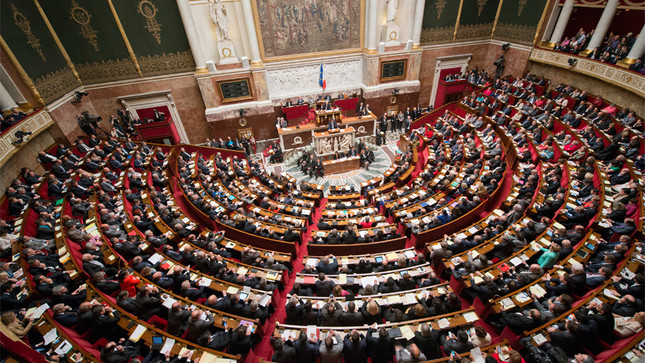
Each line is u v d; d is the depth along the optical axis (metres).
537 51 20.88
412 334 6.43
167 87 20.78
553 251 7.91
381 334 5.95
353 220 11.70
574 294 7.14
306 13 20.75
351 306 6.84
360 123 22.88
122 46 18.78
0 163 11.35
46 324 6.14
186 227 10.68
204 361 5.92
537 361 5.54
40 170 13.69
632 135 12.78
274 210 12.68
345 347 6.13
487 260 8.29
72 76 18.09
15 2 14.35
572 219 9.31
